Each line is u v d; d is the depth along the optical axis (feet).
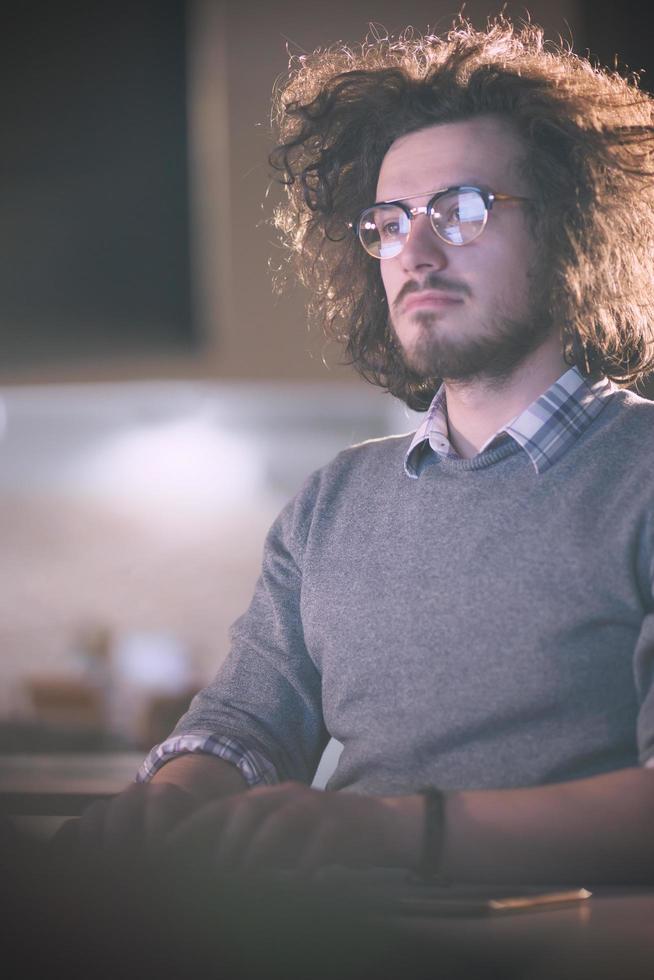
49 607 10.34
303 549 4.01
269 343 9.59
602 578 3.25
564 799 2.62
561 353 3.85
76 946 1.51
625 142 4.12
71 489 10.37
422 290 3.75
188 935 1.54
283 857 2.42
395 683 3.44
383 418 10.02
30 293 9.46
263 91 9.39
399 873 2.72
